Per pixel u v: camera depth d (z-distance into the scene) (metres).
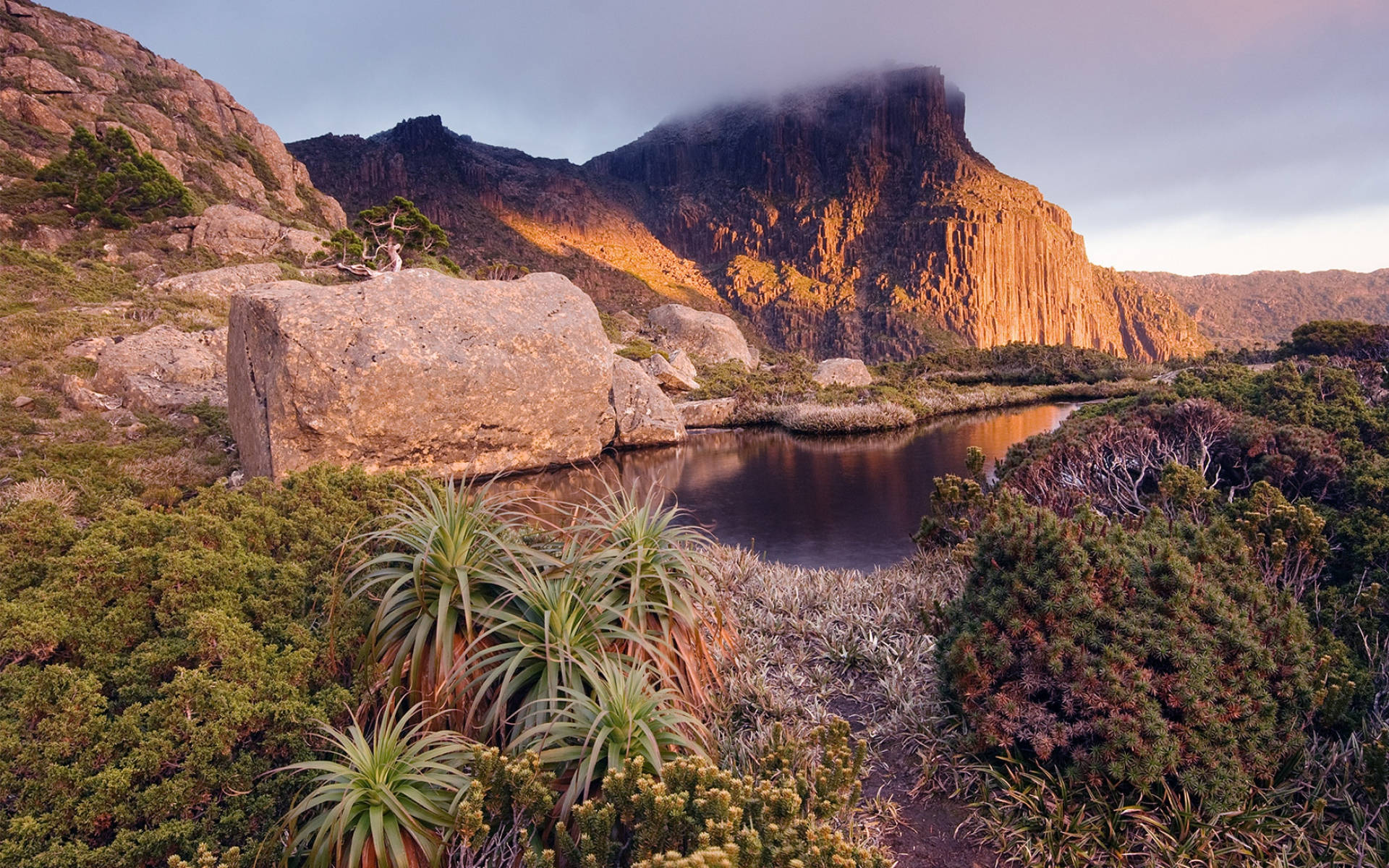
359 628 3.43
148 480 10.39
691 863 1.72
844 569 7.17
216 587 3.38
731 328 49.53
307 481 4.76
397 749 2.55
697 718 3.54
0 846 2.25
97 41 63.94
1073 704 3.13
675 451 16.81
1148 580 3.37
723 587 5.81
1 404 12.83
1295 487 6.80
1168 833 2.83
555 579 3.58
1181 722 3.02
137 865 2.35
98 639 3.02
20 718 2.57
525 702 3.15
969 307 198.25
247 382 12.05
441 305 13.35
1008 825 3.03
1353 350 25.12
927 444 17.23
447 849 2.44
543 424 14.50
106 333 18.05
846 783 2.58
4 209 33.19
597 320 15.98
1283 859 2.64
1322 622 4.09
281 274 28.89
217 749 2.55
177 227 36.06
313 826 2.43
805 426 20.38
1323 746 3.23
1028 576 3.40
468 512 3.62
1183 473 5.92
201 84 68.00
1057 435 8.96
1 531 3.94
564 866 2.35
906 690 4.17
